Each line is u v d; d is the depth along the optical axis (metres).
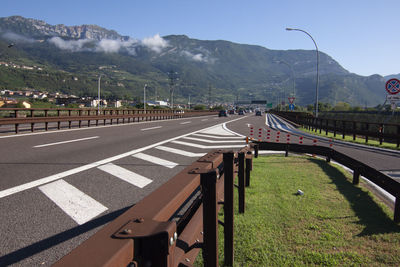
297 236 3.70
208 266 2.23
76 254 1.08
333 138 18.81
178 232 2.43
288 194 5.55
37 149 9.64
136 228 1.31
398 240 3.62
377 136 15.51
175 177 2.26
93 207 4.41
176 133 17.30
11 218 3.90
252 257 3.14
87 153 9.14
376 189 6.27
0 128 18.19
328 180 6.75
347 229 3.95
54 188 5.30
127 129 19.06
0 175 6.11
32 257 2.95
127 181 5.96
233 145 12.30
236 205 4.88
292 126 31.52
